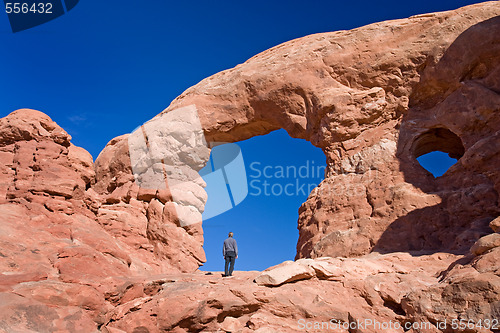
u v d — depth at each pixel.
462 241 9.97
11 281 8.36
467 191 10.95
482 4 13.62
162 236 14.45
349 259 9.78
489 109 11.70
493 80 12.11
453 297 7.37
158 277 10.48
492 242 7.93
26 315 7.72
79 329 8.13
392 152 12.99
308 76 14.78
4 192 12.13
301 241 13.12
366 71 14.12
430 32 13.58
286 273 9.09
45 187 12.03
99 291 9.02
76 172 13.82
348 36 14.72
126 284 9.38
